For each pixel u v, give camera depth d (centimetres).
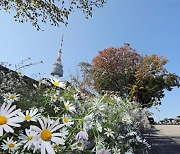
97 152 153
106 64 2569
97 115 197
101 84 2398
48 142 89
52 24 742
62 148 129
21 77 291
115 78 2497
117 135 225
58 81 185
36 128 90
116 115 246
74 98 236
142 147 357
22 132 124
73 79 350
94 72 2477
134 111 340
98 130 176
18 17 736
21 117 87
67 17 739
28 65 317
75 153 144
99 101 212
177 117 2058
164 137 1013
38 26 754
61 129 121
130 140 280
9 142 112
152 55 2561
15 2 705
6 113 85
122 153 229
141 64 2609
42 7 708
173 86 2528
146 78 2312
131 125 315
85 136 133
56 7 715
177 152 671
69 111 182
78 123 138
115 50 2669
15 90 235
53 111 184
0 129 81
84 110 211
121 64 2620
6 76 280
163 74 2517
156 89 2306
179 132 1305
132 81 2475
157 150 667
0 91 203
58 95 216
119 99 309
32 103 184
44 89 247
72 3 724
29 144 91
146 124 459
